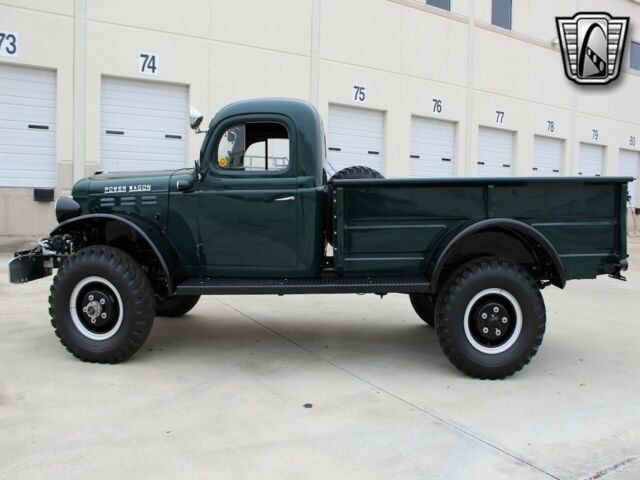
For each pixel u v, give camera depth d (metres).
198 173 4.25
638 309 6.60
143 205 4.38
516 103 17.28
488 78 16.44
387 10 14.06
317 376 3.99
